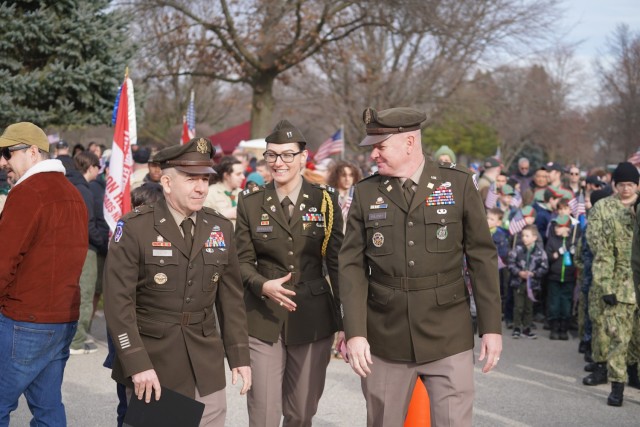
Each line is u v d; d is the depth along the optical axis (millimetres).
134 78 19500
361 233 3971
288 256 4500
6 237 3998
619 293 6262
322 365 4566
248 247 4555
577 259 8273
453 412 3795
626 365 6496
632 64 27953
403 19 20016
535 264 9133
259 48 20344
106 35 11820
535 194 10906
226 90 30531
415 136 3885
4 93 11156
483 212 3852
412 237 3826
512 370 7539
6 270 3963
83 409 5910
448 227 3830
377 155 3885
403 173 3889
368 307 3965
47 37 11406
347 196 7980
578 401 6426
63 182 4281
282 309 4410
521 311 9305
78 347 7672
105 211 7535
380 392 3932
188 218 3682
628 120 27906
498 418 5887
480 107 27453
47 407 4242
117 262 3518
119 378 3619
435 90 26500
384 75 26047
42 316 4094
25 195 4086
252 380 4402
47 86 11469
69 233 4203
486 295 3812
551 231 9383
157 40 19938
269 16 19594
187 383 3613
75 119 11734
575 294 9336
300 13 19344
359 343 3777
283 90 33000
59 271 4148
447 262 3846
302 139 4531
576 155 40562
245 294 4465
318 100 28219
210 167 3627
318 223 4566
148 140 26344
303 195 4594
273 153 4516
